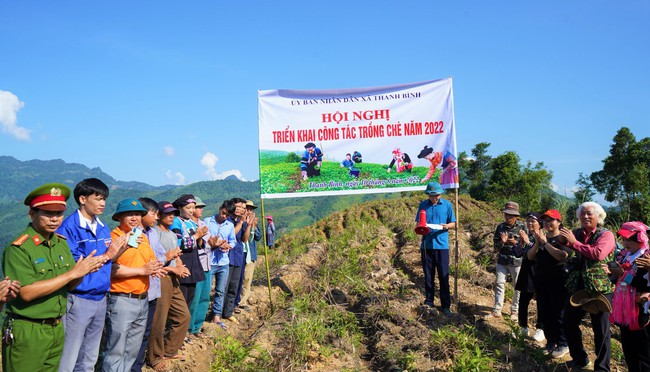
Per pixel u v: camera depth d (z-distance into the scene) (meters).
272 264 14.48
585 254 5.58
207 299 7.23
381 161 8.67
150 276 5.36
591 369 6.02
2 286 3.45
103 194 4.52
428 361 6.20
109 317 4.83
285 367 6.23
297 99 8.87
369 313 8.13
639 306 5.15
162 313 5.72
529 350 6.65
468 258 11.50
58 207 3.84
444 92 8.56
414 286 9.76
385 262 11.62
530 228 6.76
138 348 5.11
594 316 5.73
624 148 38.38
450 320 7.65
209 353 6.67
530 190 42.09
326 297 9.30
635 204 28.64
